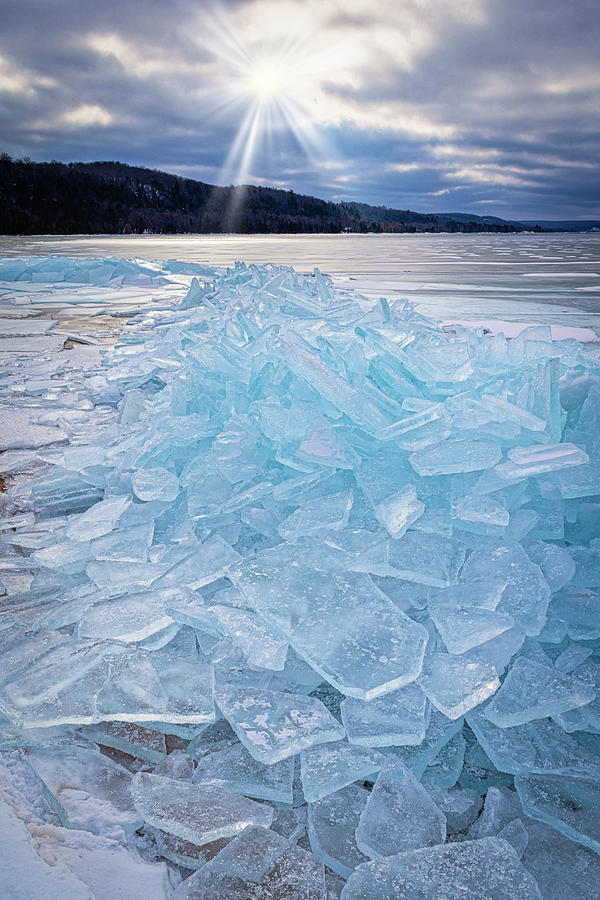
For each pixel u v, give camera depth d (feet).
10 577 6.49
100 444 9.71
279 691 4.72
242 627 4.86
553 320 24.80
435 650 4.75
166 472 7.46
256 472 6.84
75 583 6.21
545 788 3.90
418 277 46.73
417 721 4.11
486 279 44.73
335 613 4.74
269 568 5.16
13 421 12.41
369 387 7.09
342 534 5.57
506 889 3.28
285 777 4.01
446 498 5.93
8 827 3.50
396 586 5.33
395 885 3.31
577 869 3.51
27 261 44.34
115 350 20.08
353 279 44.62
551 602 5.17
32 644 5.03
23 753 4.24
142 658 4.77
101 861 3.48
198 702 4.42
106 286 42.42
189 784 3.98
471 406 6.55
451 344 8.05
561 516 5.76
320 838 3.68
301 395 7.06
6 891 3.10
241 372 8.06
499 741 4.19
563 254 85.66
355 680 4.25
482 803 3.98
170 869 3.60
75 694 4.47
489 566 5.26
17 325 26.05
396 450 6.52
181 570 5.69
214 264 61.93
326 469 6.34
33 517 7.96
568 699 4.25
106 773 4.13
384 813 3.72
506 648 4.67
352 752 4.09
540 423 5.97
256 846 3.57
